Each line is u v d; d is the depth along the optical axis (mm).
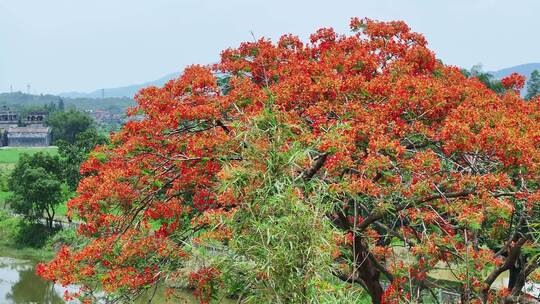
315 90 12234
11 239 56250
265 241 6219
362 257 11820
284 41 16734
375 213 11273
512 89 17062
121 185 12258
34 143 164500
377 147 10500
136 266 11273
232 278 6668
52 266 11023
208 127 12805
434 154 10930
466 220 9750
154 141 12453
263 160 6824
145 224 12266
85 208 12359
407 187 10859
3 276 42688
